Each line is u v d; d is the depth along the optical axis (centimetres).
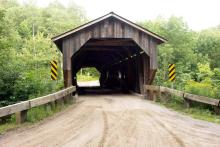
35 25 7450
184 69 3866
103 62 3822
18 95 1523
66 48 1930
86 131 837
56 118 1097
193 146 657
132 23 1958
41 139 736
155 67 2016
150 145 666
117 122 989
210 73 3019
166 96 1627
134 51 2433
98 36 1961
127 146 657
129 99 1955
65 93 1545
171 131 829
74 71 3117
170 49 3866
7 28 2102
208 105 1244
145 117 1102
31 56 3200
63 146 664
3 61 1720
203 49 5650
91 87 3644
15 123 968
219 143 688
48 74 2067
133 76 2575
